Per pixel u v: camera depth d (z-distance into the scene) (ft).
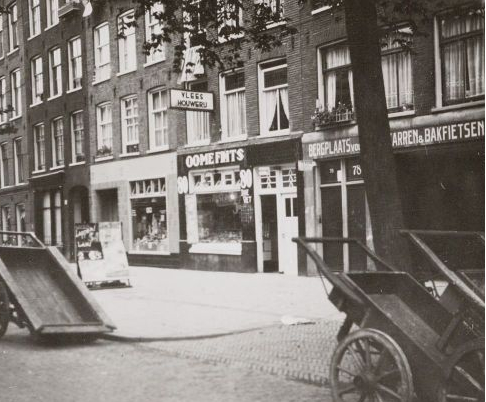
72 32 94.12
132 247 83.05
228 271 67.77
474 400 16.55
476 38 47.24
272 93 63.87
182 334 32.50
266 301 43.34
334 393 18.86
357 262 55.62
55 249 36.58
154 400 21.27
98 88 88.48
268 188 64.28
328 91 58.23
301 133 59.82
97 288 54.75
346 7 28.04
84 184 91.91
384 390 17.66
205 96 67.92
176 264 75.36
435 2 48.49
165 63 75.97
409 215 51.29
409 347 17.88
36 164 106.63
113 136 85.66
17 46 111.65
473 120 46.62
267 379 23.90
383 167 27.91
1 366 26.76
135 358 28.14
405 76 51.83
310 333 31.94
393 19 38.11
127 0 81.56
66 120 95.96
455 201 48.70
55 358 28.35
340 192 57.00
